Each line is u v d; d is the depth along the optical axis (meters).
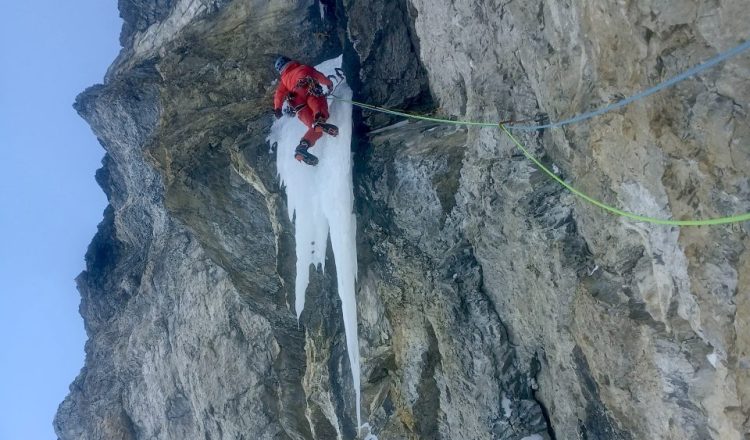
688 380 4.59
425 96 7.74
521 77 5.80
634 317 4.93
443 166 6.80
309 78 7.35
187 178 9.59
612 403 5.34
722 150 3.69
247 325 12.48
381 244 7.83
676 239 4.30
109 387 17.39
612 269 5.12
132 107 15.02
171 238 15.39
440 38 6.87
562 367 6.07
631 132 4.32
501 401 6.74
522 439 6.63
